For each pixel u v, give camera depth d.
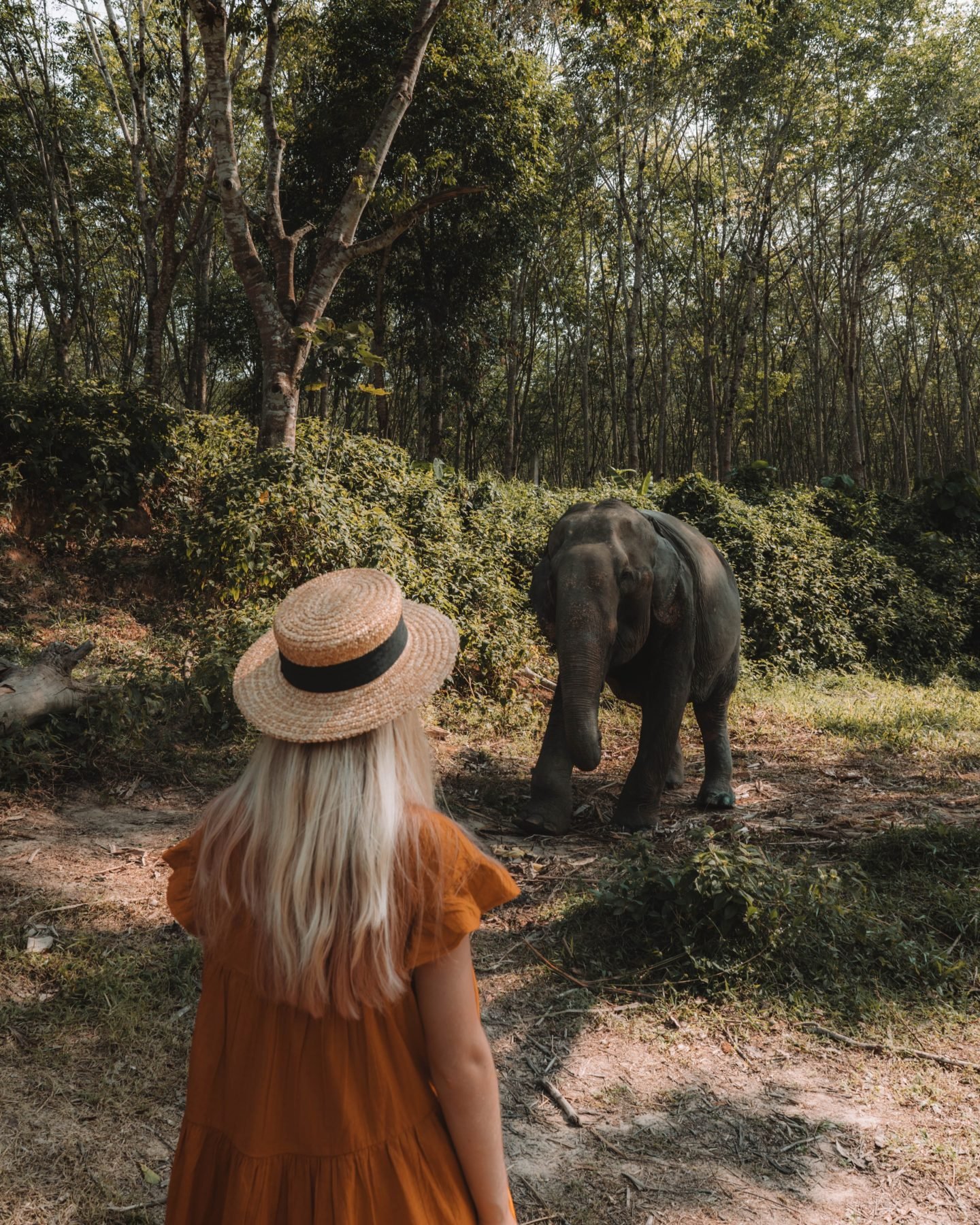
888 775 8.09
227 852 1.36
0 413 10.53
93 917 4.46
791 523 16.17
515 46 23.56
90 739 6.34
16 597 9.50
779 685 12.22
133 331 29.48
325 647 1.34
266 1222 1.32
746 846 4.81
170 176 23.19
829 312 41.03
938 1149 3.20
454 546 11.20
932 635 15.39
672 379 43.75
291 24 13.14
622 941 4.58
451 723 8.81
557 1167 3.10
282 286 11.87
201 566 9.90
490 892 1.37
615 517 6.34
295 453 10.89
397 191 18.08
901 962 4.40
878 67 27.48
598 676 5.86
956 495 19.20
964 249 32.56
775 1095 3.51
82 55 22.55
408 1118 1.35
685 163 31.39
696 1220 2.87
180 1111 3.21
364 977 1.28
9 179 21.89
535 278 32.06
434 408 21.88
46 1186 2.82
